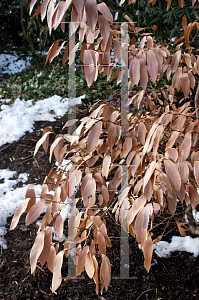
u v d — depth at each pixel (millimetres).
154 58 947
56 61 7516
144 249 998
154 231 2090
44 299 1646
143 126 1168
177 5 4566
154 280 1729
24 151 3389
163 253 1909
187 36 1161
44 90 5289
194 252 1881
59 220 1051
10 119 4055
